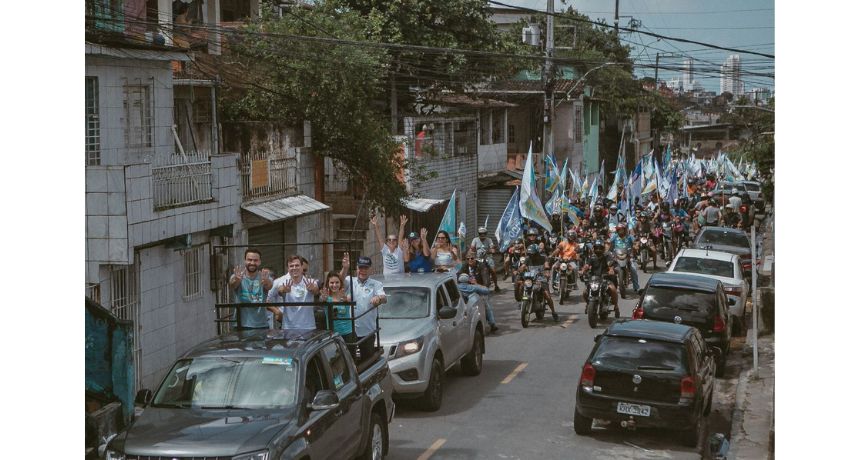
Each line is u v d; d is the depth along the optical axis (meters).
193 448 8.59
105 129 17.64
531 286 23.02
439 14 34.25
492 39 35.84
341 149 25.55
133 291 16.48
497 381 17.30
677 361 12.95
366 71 25.39
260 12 28.58
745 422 14.34
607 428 14.04
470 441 13.25
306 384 9.80
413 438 13.40
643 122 77.06
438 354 15.35
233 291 13.40
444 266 20.91
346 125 25.12
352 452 10.62
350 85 25.16
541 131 50.50
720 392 16.89
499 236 28.66
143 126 18.94
